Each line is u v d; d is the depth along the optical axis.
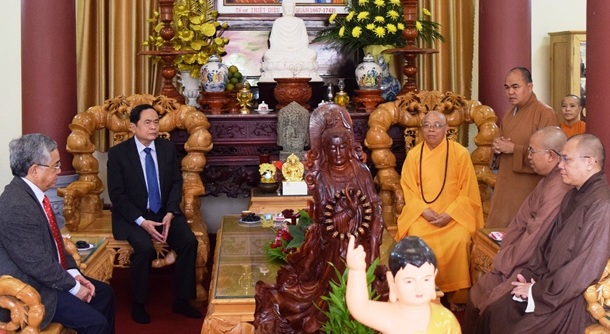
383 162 6.47
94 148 6.40
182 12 7.14
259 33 7.76
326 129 3.47
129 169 5.73
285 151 6.63
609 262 3.64
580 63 7.93
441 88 7.64
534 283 3.83
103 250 5.07
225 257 4.72
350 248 2.45
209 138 6.43
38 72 6.59
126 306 5.97
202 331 3.94
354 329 3.09
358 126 6.93
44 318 3.86
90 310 4.00
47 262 3.85
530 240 4.18
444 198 5.73
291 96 6.91
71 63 6.73
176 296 5.70
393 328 2.40
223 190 6.99
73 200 5.83
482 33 7.19
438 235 5.64
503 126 5.65
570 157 3.77
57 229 4.12
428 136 5.79
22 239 3.81
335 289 3.19
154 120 5.73
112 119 6.50
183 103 6.92
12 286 3.59
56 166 4.01
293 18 7.35
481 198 6.53
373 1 7.23
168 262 5.76
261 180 6.38
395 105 6.64
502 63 7.08
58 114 6.64
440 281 5.64
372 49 7.26
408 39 7.02
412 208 5.73
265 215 5.88
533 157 4.33
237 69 7.45
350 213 3.44
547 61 8.30
